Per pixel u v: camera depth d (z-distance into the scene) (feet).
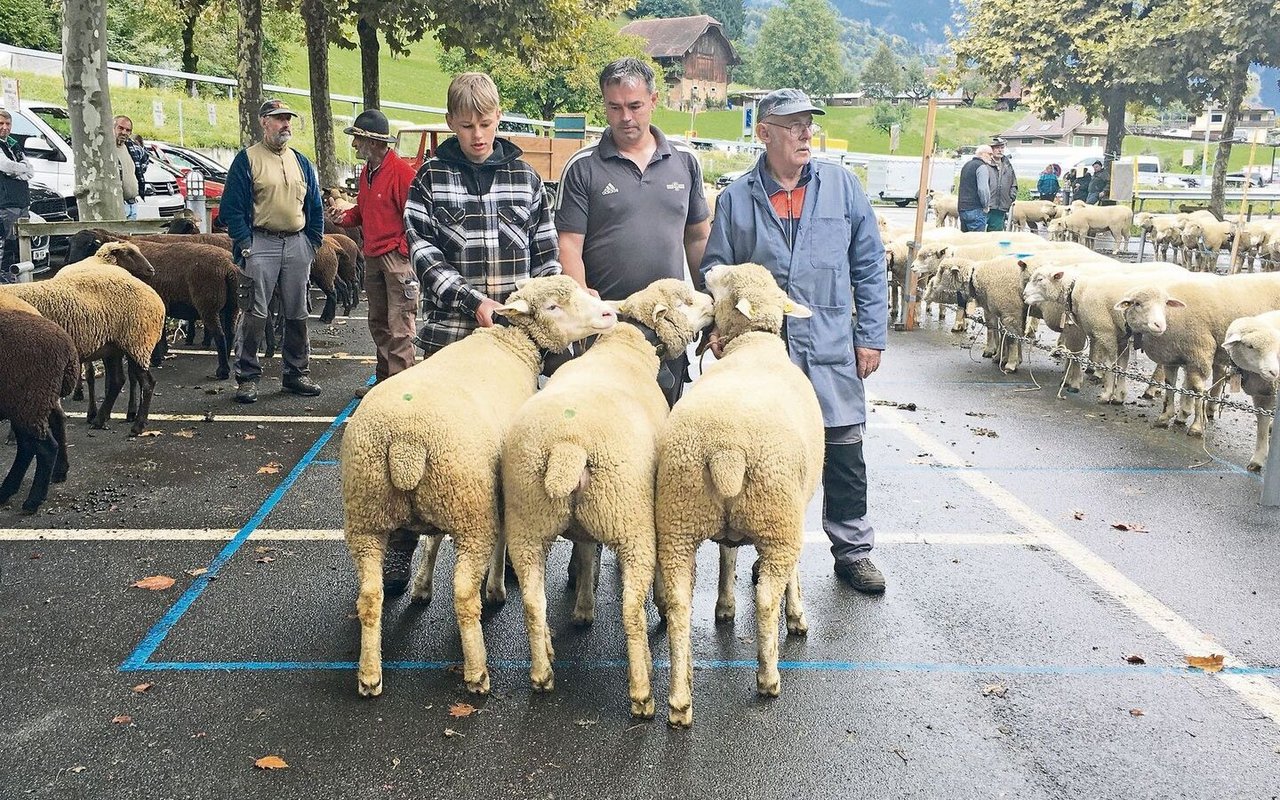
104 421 24.04
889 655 13.87
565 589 16.03
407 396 12.04
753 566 16.42
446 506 11.93
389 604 15.23
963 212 54.44
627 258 15.84
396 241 23.76
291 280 27.14
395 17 55.36
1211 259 62.34
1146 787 10.94
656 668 13.34
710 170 127.03
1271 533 18.80
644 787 10.75
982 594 15.93
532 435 11.73
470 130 14.96
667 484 11.87
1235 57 81.25
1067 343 31.37
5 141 34.94
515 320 14.34
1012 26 104.12
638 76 15.21
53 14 101.35
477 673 12.37
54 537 17.22
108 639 13.75
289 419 25.17
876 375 33.42
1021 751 11.59
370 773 10.88
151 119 84.99
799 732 11.84
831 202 15.62
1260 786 11.00
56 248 39.55
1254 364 21.45
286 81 144.56
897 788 10.84
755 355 14.14
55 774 10.75
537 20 58.65
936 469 22.63
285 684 12.69
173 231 36.78
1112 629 14.75
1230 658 13.92
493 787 10.69
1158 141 170.71
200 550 16.87
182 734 11.53
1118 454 24.12
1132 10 98.43
